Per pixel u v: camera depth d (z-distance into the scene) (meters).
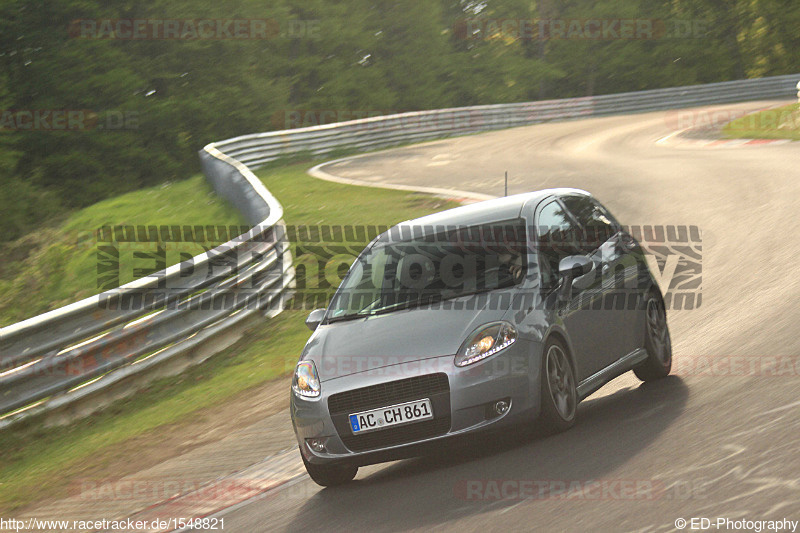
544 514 17.05
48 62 148.00
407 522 18.47
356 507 20.67
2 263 82.56
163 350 40.78
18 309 63.59
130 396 38.50
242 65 177.00
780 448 18.23
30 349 35.28
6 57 146.88
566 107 158.88
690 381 26.38
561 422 22.66
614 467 19.14
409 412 21.73
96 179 150.50
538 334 22.52
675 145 103.75
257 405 33.91
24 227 121.50
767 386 23.45
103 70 155.00
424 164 101.88
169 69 168.25
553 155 101.50
